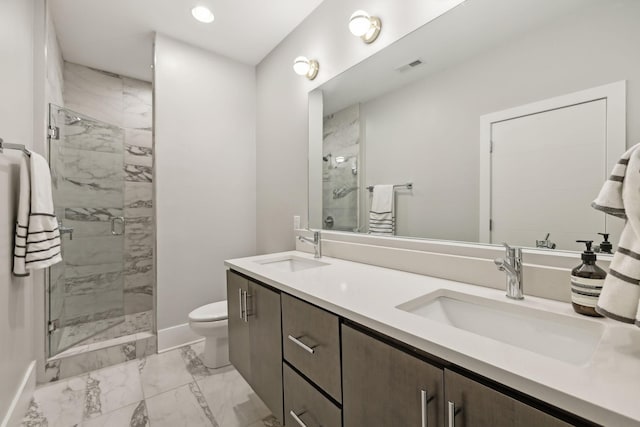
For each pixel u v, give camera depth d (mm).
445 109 1293
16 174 1491
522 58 1048
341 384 916
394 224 1524
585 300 765
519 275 931
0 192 1291
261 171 2705
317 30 1996
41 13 1806
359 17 1492
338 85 1839
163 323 2244
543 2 998
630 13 824
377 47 1580
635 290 598
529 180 1035
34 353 1760
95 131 2383
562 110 953
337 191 1875
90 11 1981
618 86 846
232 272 1676
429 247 1339
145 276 3039
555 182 973
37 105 1797
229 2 1930
